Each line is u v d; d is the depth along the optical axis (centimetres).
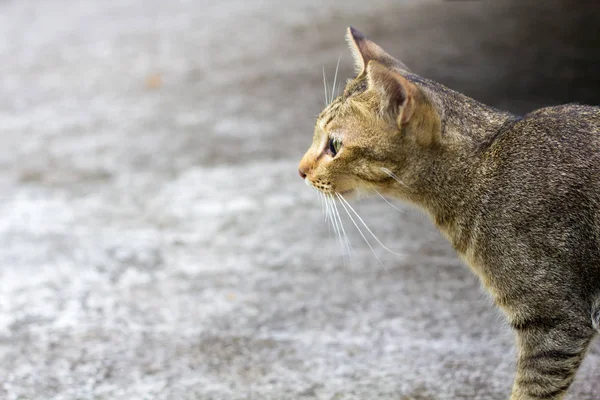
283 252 204
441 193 168
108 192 230
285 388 177
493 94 280
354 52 176
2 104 328
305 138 259
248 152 252
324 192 171
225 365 181
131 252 205
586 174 163
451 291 192
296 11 443
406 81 164
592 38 339
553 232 163
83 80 354
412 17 399
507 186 165
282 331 187
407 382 177
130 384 178
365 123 168
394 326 186
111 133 281
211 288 196
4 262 203
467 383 176
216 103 304
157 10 484
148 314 191
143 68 363
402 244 203
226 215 215
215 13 460
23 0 547
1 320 189
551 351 164
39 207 221
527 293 164
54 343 185
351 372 179
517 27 364
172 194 225
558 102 268
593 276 163
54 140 278
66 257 205
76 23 467
